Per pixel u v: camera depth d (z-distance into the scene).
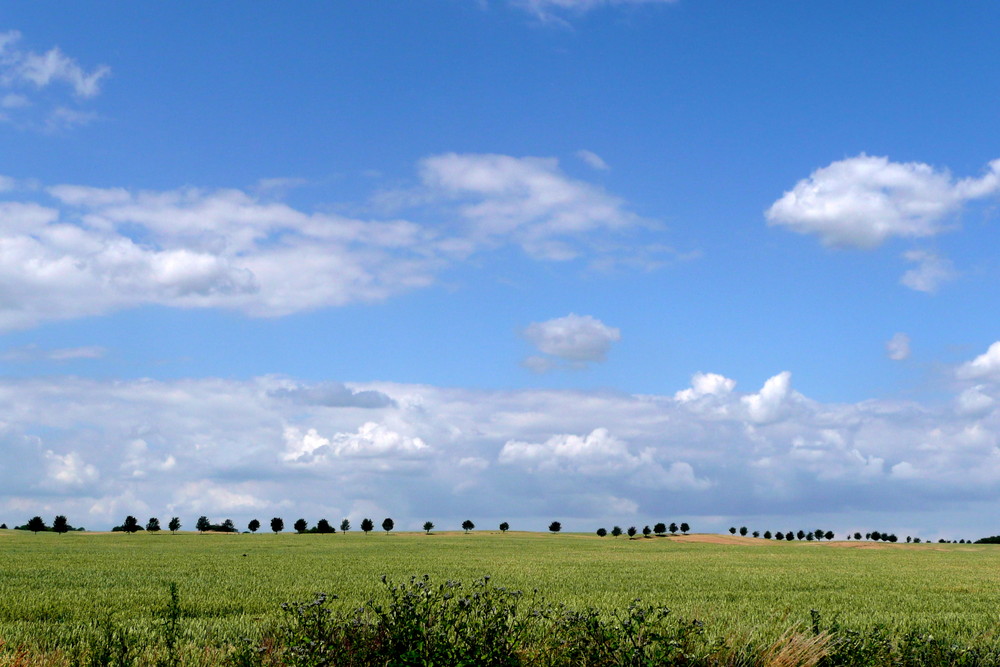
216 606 20.77
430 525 151.25
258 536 120.50
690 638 10.58
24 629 14.87
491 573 37.50
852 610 22.31
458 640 9.54
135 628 14.89
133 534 128.38
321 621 9.62
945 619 19.38
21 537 104.44
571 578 34.78
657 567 46.06
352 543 90.44
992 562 59.62
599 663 9.83
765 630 14.16
